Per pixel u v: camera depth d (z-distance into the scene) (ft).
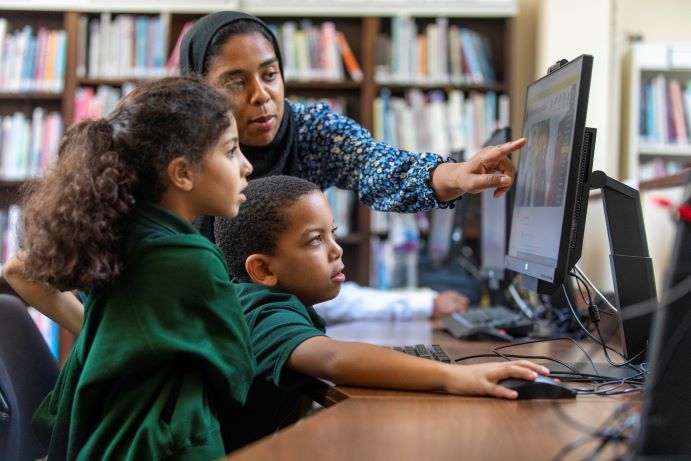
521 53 13.52
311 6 12.30
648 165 13.20
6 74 12.12
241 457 2.41
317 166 5.72
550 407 3.19
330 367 3.61
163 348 3.36
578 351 5.14
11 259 4.42
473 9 12.32
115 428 3.41
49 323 11.34
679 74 13.47
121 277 3.50
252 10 12.28
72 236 3.37
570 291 6.12
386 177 5.13
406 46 12.32
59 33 12.18
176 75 4.08
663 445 2.44
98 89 12.32
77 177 3.45
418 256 11.57
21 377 4.38
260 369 3.88
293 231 4.38
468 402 3.28
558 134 4.22
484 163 4.46
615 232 4.47
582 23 12.65
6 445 3.92
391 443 2.58
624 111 13.61
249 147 5.35
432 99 12.37
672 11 13.91
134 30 12.21
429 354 4.47
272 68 5.19
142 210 3.60
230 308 3.61
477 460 2.39
